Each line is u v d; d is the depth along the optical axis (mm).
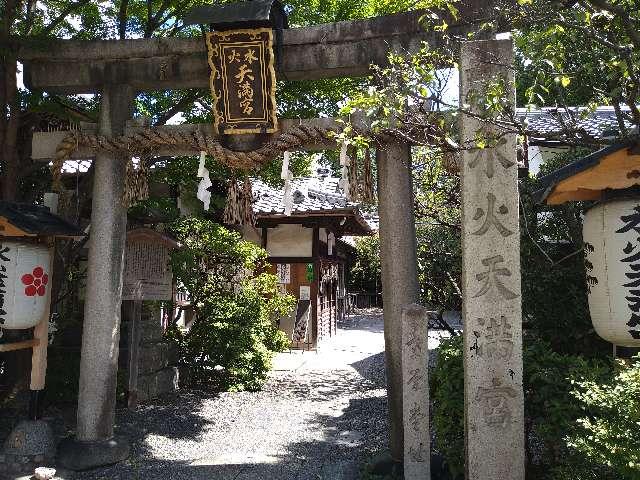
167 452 5828
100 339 5426
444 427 4273
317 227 13727
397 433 4883
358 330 18500
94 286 5480
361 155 5457
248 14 4969
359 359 12273
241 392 8930
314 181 14375
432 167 7062
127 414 7324
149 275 7742
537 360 4055
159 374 8594
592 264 3824
